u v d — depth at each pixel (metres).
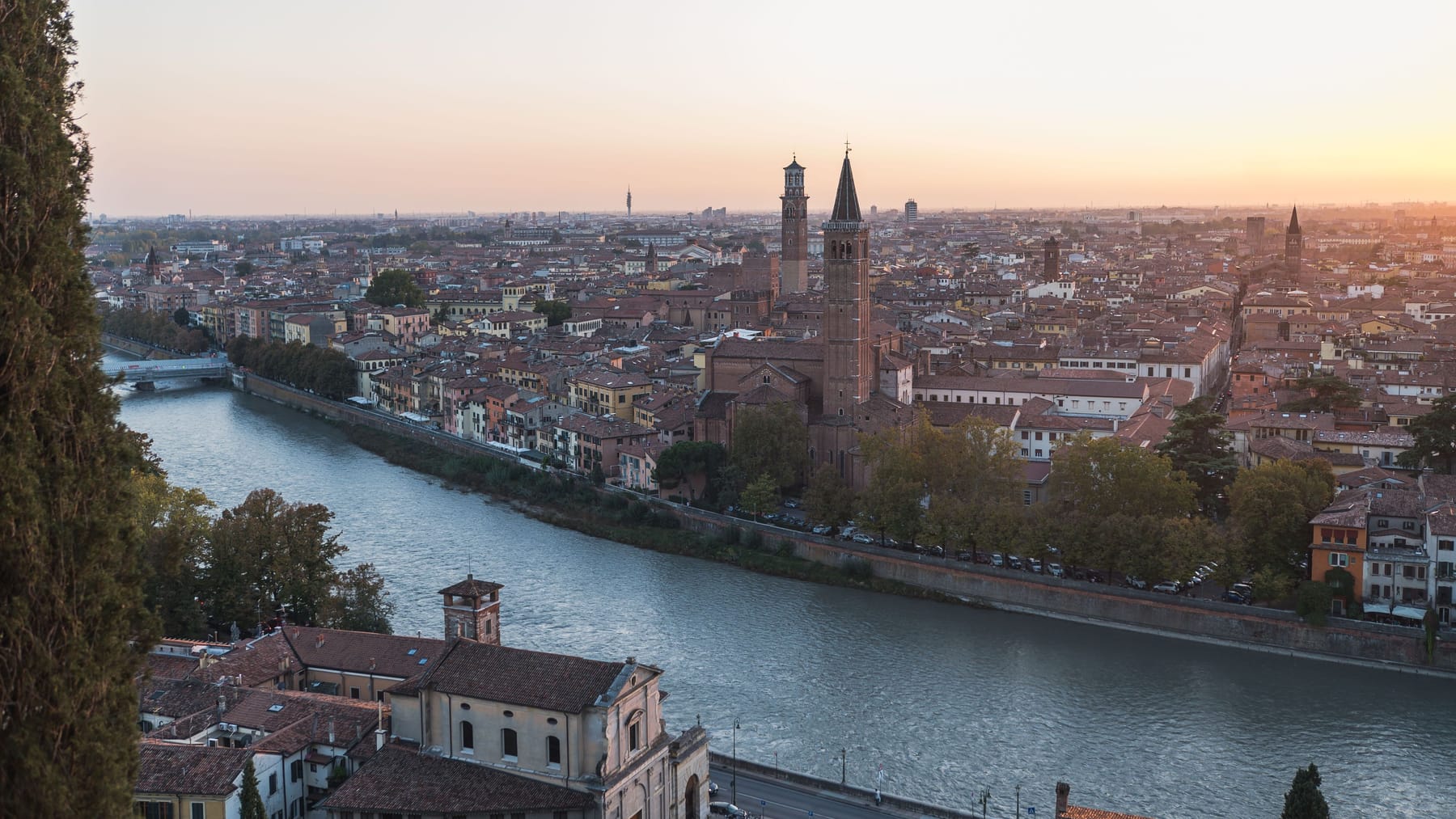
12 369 57.47
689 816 136.12
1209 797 155.00
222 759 125.50
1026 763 164.50
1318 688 188.25
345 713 138.50
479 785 123.19
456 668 129.38
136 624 63.91
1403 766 163.25
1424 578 197.12
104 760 59.28
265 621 186.75
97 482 61.59
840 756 165.88
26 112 59.22
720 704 182.12
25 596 56.88
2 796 56.47
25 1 60.84
